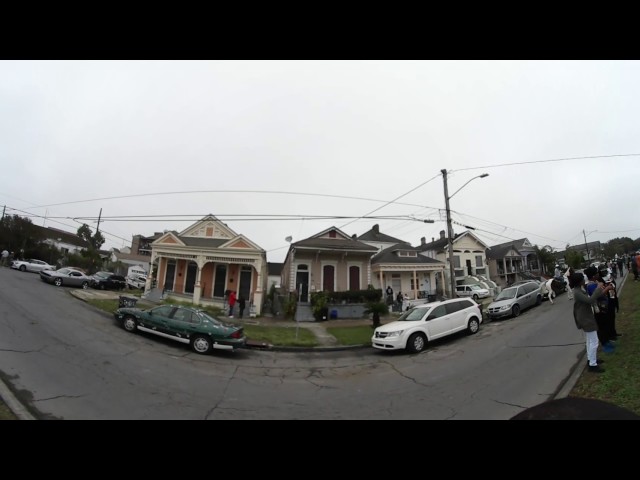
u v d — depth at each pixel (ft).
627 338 24.11
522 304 55.88
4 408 15.83
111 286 89.71
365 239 125.59
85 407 17.35
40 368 22.62
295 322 65.72
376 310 57.36
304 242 83.87
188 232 88.17
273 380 27.50
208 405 19.75
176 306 40.04
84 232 160.04
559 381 20.80
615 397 15.67
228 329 37.40
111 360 27.32
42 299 50.75
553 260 151.23
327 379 28.22
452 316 42.06
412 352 37.70
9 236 112.37
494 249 150.51
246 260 75.51
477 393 21.09
